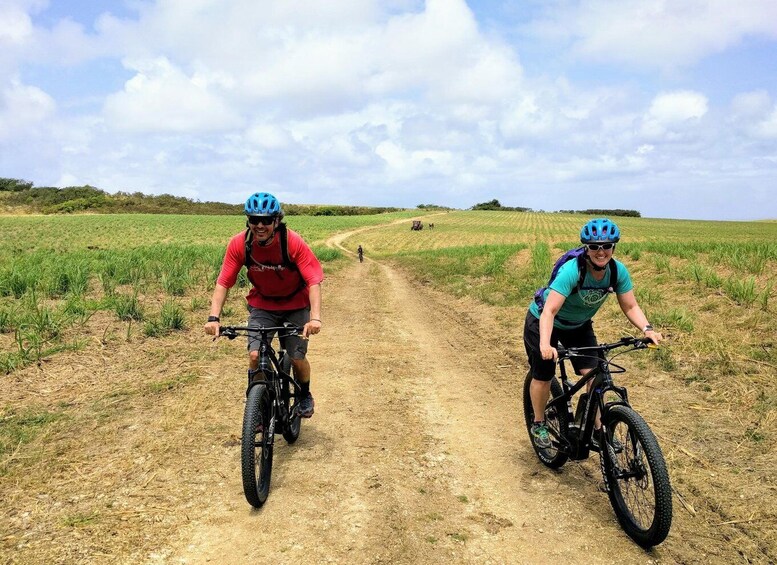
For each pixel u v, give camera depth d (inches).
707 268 397.7
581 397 149.4
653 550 124.4
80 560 114.1
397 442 186.9
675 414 201.2
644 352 267.1
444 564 119.0
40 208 4468.5
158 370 253.4
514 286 539.8
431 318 447.5
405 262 1206.9
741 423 188.5
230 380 244.5
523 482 158.6
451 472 164.6
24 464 155.8
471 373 277.7
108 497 140.6
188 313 381.7
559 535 130.9
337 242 2341.3
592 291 142.9
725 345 255.4
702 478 154.9
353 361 299.0
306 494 147.5
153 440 176.1
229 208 4985.2
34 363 246.5
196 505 139.3
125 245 1402.6
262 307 166.7
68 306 330.6
